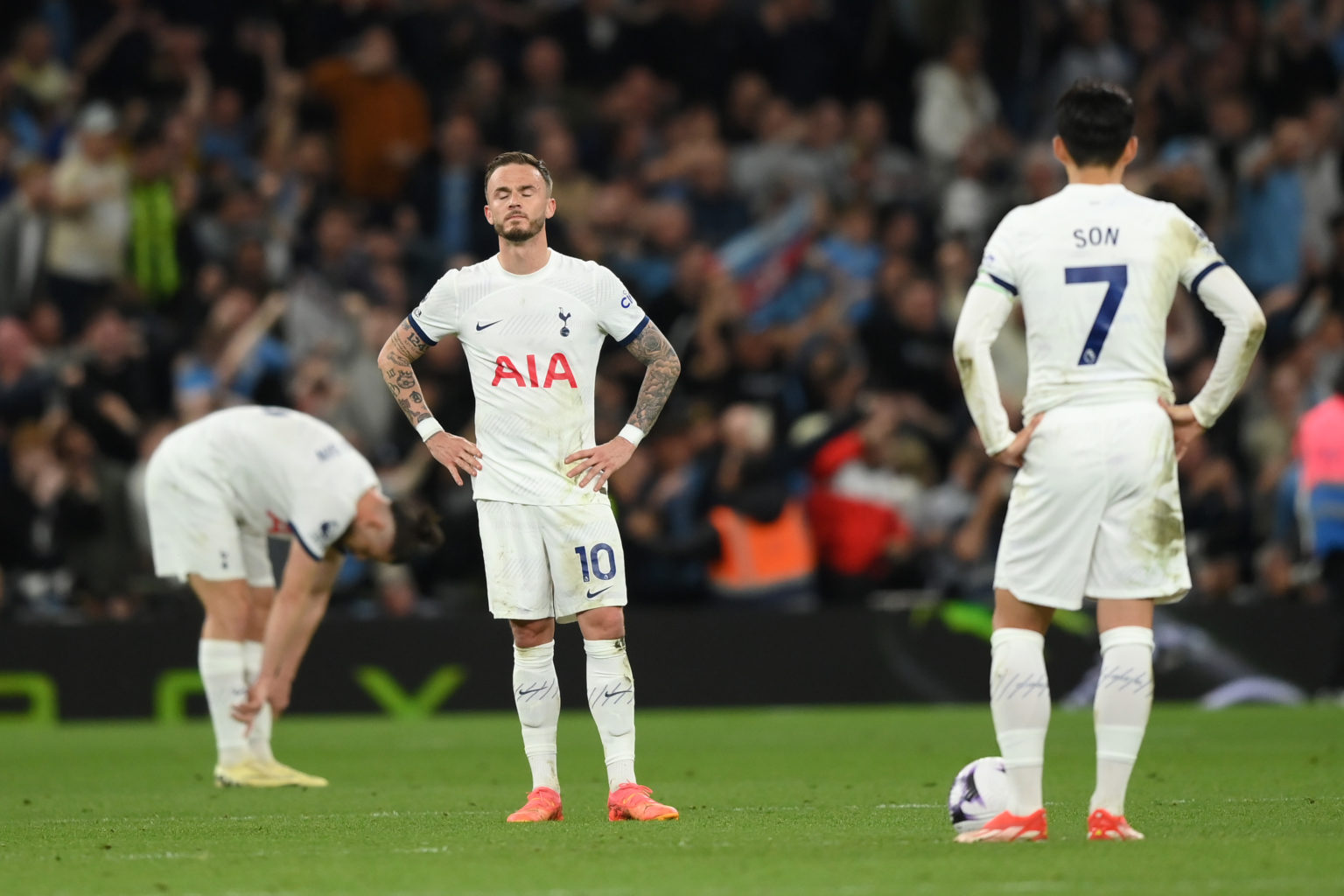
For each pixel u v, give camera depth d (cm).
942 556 5478
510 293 2298
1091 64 7081
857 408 5569
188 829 2312
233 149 6212
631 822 2294
